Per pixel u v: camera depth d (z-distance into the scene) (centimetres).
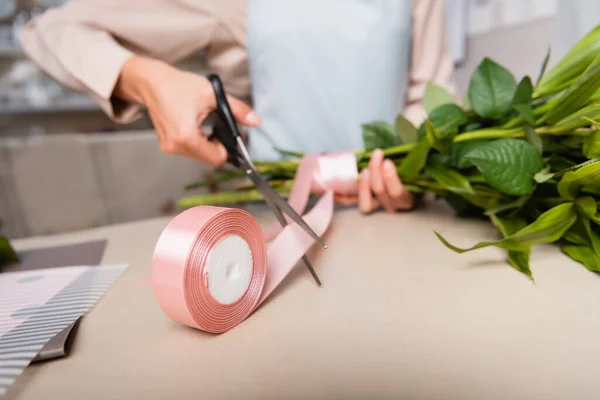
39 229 106
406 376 19
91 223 110
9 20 188
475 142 39
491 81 41
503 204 38
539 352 21
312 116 69
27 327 25
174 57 69
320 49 65
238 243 25
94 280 34
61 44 53
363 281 30
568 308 25
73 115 189
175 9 64
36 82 192
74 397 19
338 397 18
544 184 35
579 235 32
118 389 20
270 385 19
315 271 33
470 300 27
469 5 115
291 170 55
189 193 116
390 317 25
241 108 46
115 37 62
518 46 102
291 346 22
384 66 66
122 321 27
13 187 102
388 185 47
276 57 66
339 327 24
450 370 20
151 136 112
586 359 20
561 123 33
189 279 22
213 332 24
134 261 40
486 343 22
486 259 33
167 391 19
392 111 70
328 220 39
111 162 109
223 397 19
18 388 20
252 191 55
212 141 47
